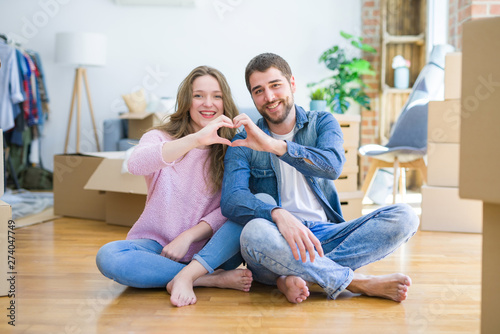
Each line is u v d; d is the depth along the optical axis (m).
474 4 3.40
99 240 2.49
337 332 1.25
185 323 1.31
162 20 5.10
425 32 4.70
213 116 1.74
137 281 1.54
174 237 1.70
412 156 3.15
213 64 5.12
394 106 4.86
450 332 1.25
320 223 1.62
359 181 4.97
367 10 4.99
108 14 5.10
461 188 0.95
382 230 1.52
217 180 1.71
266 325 1.29
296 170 1.66
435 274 1.85
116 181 2.76
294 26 5.07
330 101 4.68
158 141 1.69
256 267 1.57
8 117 4.38
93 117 4.93
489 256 0.99
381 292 1.51
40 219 3.10
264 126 1.71
